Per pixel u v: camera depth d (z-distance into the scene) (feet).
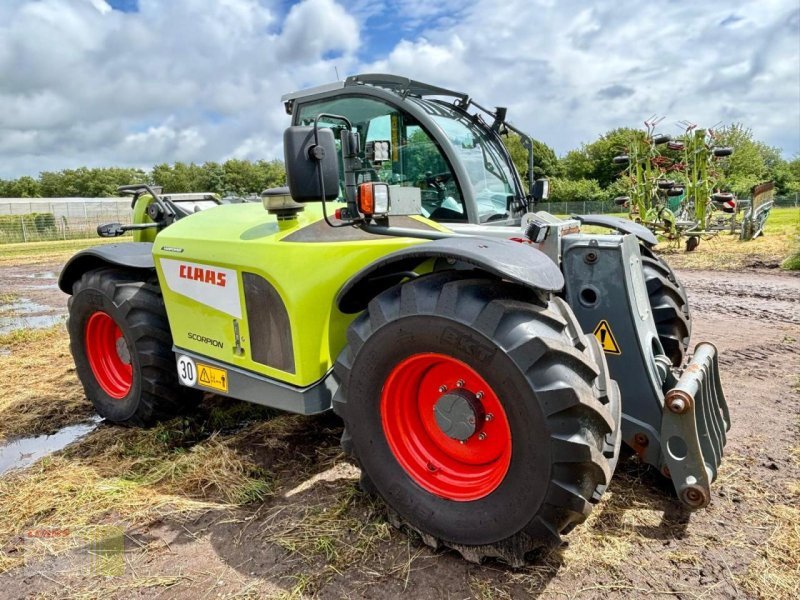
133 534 7.33
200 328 9.16
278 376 8.03
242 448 9.59
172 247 9.36
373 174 7.98
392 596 5.99
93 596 6.21
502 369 5.75
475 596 5.95
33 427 11.26
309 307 7.54
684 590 5.98
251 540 7.07
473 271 6.57
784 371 12.69
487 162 10.77
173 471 8.89
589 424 5.69
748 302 20.79
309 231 7.92
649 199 37.50
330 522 7.29
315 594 6.06
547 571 6.29
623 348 7.41
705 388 7.55
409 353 6.40
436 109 10.43
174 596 6.15
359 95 10.41
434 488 6.68
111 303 10.35
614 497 7.72
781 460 8.62
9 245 75.46
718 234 41.70
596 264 7.52
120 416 10.84
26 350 17.11
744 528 6.98
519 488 5.87
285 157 6.72
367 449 6.89
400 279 7.72
